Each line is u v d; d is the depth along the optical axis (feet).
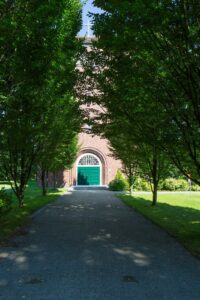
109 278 21.70
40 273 22.65
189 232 39.29
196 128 33.99
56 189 132.57
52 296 18.45
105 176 146.72
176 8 28.04
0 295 18.57
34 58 33.50
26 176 63.31
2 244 31.78
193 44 29.09
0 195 42.60
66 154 111.65
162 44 30.94
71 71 45.27
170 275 22.48
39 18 32.30
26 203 72.02
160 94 34.53
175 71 31.55
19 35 31.73
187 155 39.06
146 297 18.45
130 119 41.37
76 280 21.24
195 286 20.31
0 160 61.11
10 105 37.52
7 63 34.27
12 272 22.82
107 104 42.68
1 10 32.65
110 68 39.22
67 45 41.39
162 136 35.94
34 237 35.65
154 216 53.36
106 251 29.37
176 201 83.56
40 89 42.16
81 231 39.70
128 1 27.94
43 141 61.87
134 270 23.56
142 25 28.66
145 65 33.60
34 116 45.91
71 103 59.98
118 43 31.37
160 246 31.71
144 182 129.49
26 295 18.58
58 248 30.35
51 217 52.44
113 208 66.69
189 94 32.12
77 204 74.13
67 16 41.47
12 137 48.34
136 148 67.62
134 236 36.86
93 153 147.95
